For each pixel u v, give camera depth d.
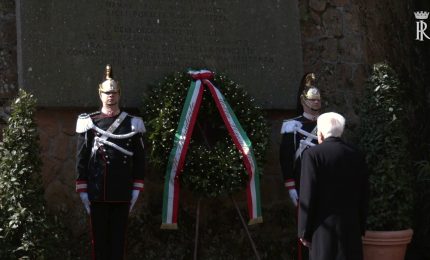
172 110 5.80
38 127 6.00
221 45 6.56
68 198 6.02
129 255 6.09
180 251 6.25
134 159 5.34
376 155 6.31
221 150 5.86
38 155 5.33
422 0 8.05
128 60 6.19
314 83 6.31
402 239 6.09
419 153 7.66
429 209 7.29
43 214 5.18
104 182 5.18
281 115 6.89
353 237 4.43
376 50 7.49
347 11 7.33
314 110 6.01
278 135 6.85
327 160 4.50
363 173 4.60
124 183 5.22
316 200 4.48
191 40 6.45
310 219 4.45
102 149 5.22
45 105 5.87
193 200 6.40
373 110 6.44
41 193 5.24
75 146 6.10
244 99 6.17
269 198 6.74
